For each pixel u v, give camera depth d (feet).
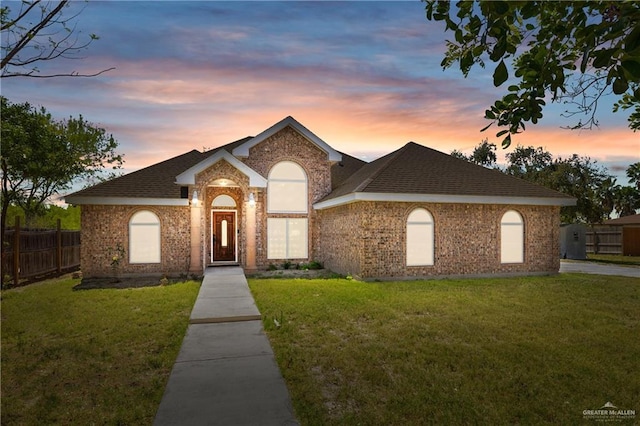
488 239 49.19
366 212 44.93
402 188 45.55
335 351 19.63
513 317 26.94
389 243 45.52
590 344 21.07
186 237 52.49
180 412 12.90
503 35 7.57
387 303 31.37
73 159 59.00
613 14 7.02
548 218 51.88
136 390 15.38
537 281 44.52
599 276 49.62
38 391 15.58
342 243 50.98
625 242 86.17
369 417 13.12
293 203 59.06
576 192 103.45
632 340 21.77
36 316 27.68
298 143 59.41
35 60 13.19
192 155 66.49
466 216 48.52
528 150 117.39
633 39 5.89
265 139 57.98
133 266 50.60
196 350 19.66
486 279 46.32
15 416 13.51
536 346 20.56
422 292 36.52
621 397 14.83
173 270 51.72
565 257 80.79
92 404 14.39
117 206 50.44
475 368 17.56
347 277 45.78
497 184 51.52
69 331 23.81
